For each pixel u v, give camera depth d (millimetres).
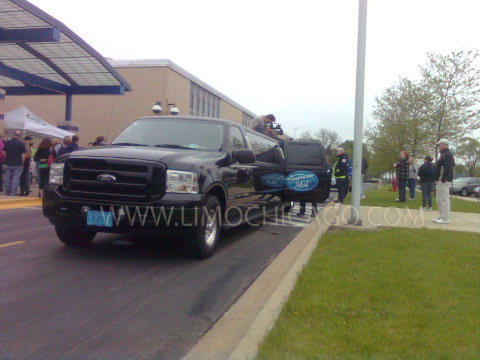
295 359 2752
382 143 28469
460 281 4477
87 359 2881
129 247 6180
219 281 4758
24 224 8094
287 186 9758
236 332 3383
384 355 2816
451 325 3340
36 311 3666
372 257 5543
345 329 3248
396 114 26578
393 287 4254
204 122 6738
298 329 3240
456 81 22047
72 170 5152
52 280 4523
